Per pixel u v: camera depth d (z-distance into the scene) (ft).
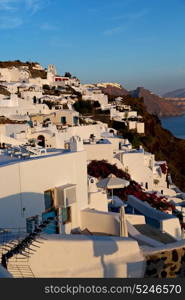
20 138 96.53
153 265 35.19
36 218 47.78
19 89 269.85
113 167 102.12
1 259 29.45
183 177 221.66
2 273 23.70
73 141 58.54
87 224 55.72
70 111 189.47
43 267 31.53
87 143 112.57
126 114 281.74
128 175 104.94
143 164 120.67
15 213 44.45
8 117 168.55
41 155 54.19
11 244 31.30
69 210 54.13
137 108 313.94
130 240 34.65
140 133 258.78
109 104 314.96
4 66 374.02
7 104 191.52
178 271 36.01
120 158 118.21
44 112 203.82
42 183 49.08
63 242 32.19
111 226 52.80
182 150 273.13
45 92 289.53
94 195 62.59
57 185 52.13
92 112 277.23
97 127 154.81
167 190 128.77
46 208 50.49
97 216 54.29
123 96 365.20
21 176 45.37
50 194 51.31
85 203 58.23
